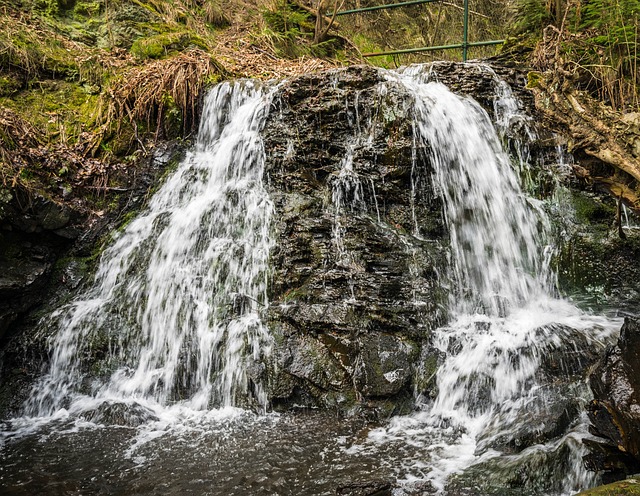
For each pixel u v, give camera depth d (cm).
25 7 785
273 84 667
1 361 509
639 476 272
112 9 855
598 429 320
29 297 538
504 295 534
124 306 539
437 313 491
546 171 615
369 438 397
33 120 648
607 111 370
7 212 525
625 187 369
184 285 534
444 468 350
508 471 332
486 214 589
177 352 504
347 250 516
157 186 650
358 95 615
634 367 315
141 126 677
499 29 1430
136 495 331
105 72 743
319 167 593
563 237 561
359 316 474
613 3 699
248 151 620
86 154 641
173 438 408
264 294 512
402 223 559
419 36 1462
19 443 409
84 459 379
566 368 414
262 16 1095
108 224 611
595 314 501
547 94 398
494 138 643
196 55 770
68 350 510
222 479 346
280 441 396
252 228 557
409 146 569
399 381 442
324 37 1152
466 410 421
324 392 449
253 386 460
